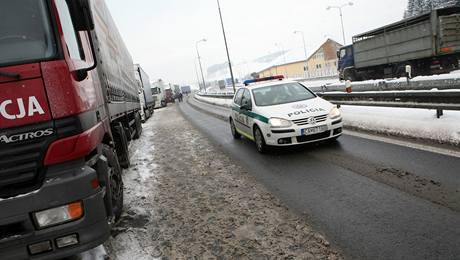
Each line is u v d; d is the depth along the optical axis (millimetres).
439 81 12742
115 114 7141
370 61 23312
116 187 4832
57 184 3066
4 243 3025
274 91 8922
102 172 3918
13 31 3189
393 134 7820
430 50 18516
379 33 22578
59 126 3084
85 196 3178
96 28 6250
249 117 8766
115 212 4723
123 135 7945
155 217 4879
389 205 4258
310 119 7375
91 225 3217
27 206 3014
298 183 5566
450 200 4137
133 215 5023
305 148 7895
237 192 5527
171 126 18062
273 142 7516
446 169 5129
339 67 28172
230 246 3781
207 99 46438
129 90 12070
